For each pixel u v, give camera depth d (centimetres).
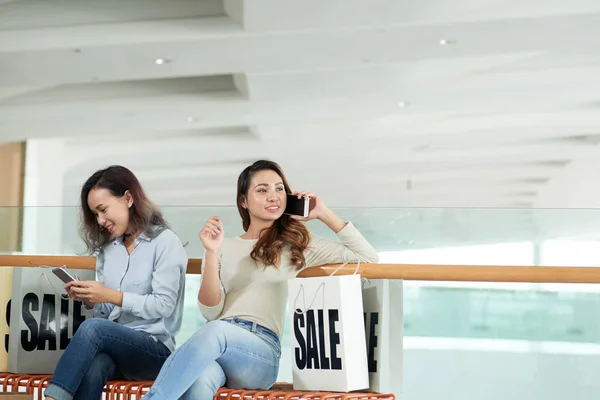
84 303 289
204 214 297
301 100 1063
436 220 281
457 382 272
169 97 1104
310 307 254
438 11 718
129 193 284
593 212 273
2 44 816
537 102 1089
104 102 1115
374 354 263
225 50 830
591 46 822
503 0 715
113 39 804
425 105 1092
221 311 271
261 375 257
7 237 311
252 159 1433
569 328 268
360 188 1666
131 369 268
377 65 902
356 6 703
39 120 1147
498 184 1619
